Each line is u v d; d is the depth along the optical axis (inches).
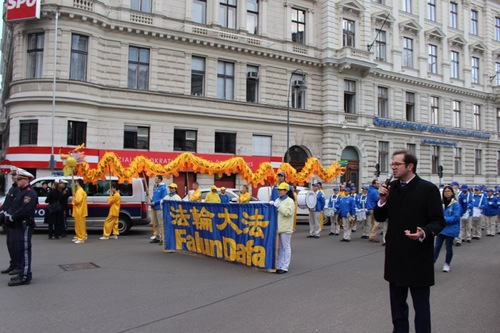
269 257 355.3
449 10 1539.1
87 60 855.7
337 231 666.8
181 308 246.8
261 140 1095.0
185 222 450.0
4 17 926.4
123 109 899.4
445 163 1473.9
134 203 628.7
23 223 303.4
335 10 1207.6
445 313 243.9
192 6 1007.0
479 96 1598.2
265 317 230.7
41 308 245.3
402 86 1363.2
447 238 373.1
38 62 844.6
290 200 360.5
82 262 393.1
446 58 1501.0
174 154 941.8
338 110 1193.4
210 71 1016.2
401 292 174.7
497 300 273.7
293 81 1151.0
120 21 899.4
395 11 1364.4
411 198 168.9
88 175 553.9
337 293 285.7
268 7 1119.0
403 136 1350.9
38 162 804.6
